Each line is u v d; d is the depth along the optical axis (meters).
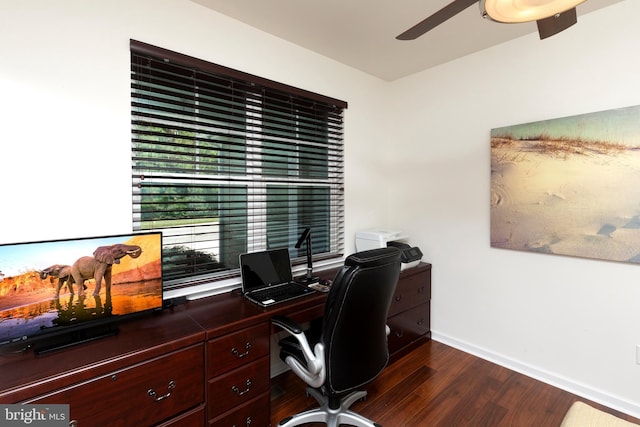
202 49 1.90
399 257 1.63
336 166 2.71
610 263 1.93
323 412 1.78
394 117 3.10
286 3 1.87
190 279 1.95
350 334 1.51
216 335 1.49
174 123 1.84
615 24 1.88
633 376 1.88
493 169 2.39
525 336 2.30
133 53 1.67
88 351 1.26
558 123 2.07
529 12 1.14
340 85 2.70
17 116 1.38
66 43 1.48
